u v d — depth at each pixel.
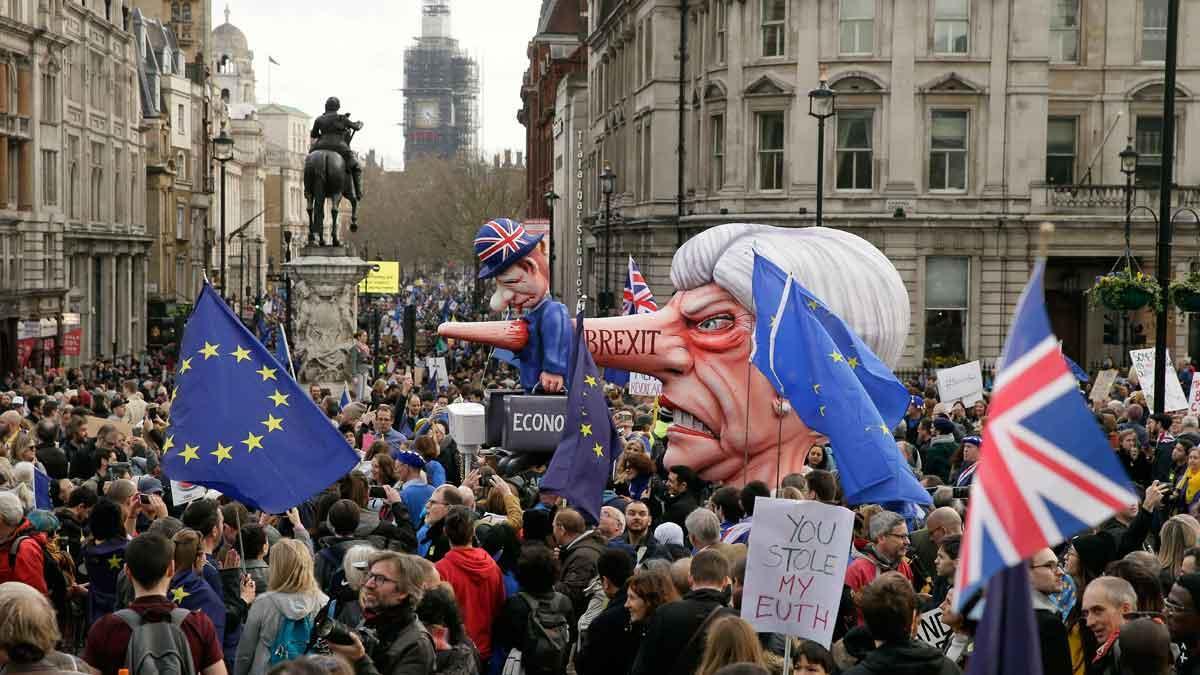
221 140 63.97
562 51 120.81
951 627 10.22
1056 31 54.00
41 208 64.38
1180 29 53.16
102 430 18.92
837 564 9.85
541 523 13.78
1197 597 9.68
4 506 12.64
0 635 8.02
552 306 22.77
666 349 22.88
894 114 51.41
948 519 12.43
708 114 55.91
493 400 21.20
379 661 9.72
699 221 54.75
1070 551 12.40
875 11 51.47
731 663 8.27
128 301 80.44
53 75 65.62
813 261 22.91
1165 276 24.70
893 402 18.08
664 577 10.45
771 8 52.81
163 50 105.56
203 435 12.62
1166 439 21.41
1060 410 5.99
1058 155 54.28
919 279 51.81
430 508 13.48
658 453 24.14
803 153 52.16
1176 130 53.47
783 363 15.22
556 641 11.51
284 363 22.84
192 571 10.91
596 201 78.81
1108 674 9.89
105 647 9.36
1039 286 6.14
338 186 37.22
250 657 10.42
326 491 15.44
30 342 60.56
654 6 59.88
